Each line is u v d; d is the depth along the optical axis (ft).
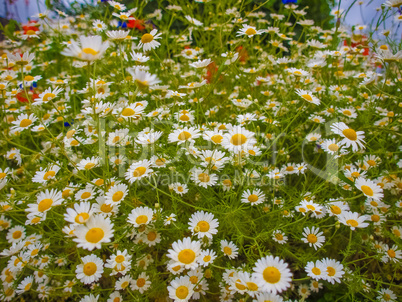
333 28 2.19
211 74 1.74
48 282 1.25
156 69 1.90
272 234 1.14
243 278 0.83
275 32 1.85
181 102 1.48
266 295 0.81
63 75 1.96
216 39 1.95
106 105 1.14
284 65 1.69
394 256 1.15
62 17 2.22
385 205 1.25
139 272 1.11
